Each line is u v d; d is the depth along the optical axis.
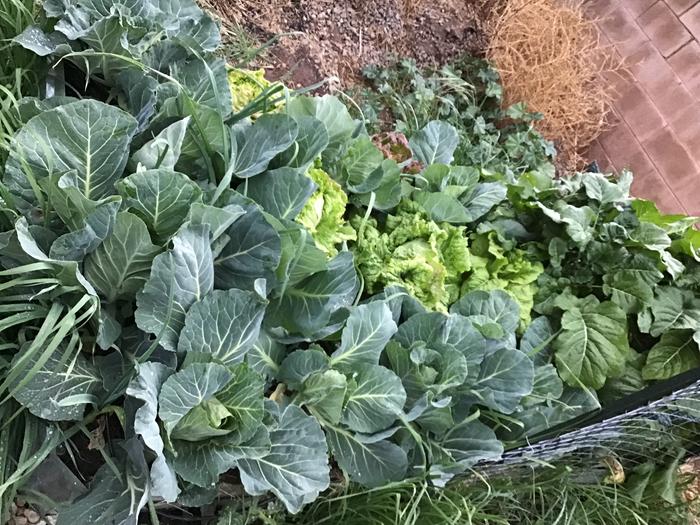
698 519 1.81
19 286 1.00
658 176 2.97
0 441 0.97
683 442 1.71
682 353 1.77
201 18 1.36
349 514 1.40
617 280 1.81
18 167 1.02
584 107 3.02
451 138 1.87
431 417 1.39
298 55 2.26
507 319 1.60
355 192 1.58
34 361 0.98
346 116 1.53
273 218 1.16
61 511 0.97
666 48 3.01
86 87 1.25
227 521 1.21
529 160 2.68
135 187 1.01
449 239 1.68
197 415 1.05
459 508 1.39
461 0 2.84
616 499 1.69
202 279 1.08
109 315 1.09
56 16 1.18
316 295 1.25
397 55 2.62
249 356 1.22
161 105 1.24
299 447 1.15
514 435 1.59
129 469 1.04
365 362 1.31
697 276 1.87
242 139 1.29
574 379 1.70
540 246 1.84
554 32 2.92
